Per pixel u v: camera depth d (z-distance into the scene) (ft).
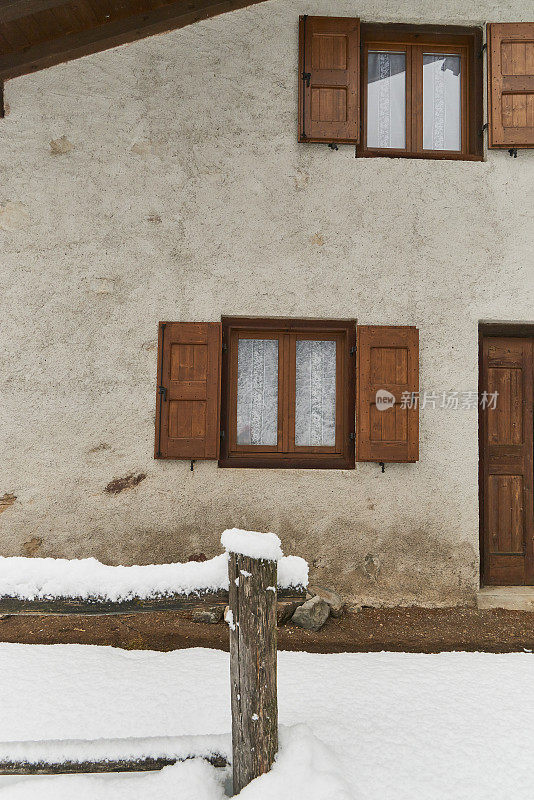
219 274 13.30
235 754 5.80
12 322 13.05
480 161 13.83
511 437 14.11
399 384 13.06
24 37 13.08
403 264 13.43
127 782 5.99
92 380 13.04
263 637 5.78
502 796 5.74
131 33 13.47
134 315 13.17
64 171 13.30
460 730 6.75
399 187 13.57
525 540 13.96
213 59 13.55
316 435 13.92
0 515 12.73
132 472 12.93
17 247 13.16
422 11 13.71
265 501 12.95
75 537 12.80
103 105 13.43
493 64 13.61
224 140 13.47
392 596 12.89
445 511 13.07
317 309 13.33
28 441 12.89
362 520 12.98
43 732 6.67
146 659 8.98
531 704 7.41
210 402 12.93
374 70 14.37
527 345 14.25
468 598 12.94
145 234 13.29
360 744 6.43
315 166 13.52
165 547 12.84
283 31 13.62
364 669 8.63
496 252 13.53
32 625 11.05
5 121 13.35
